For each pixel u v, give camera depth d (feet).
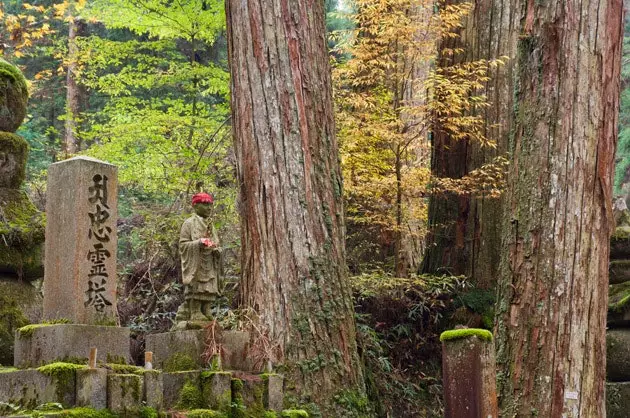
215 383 22.63
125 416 19.52
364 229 43.80
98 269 20.90
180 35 42.75
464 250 41.45
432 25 40.11
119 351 20.84
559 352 27.17
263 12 30.30
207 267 24.70
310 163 29.81
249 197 29.96
